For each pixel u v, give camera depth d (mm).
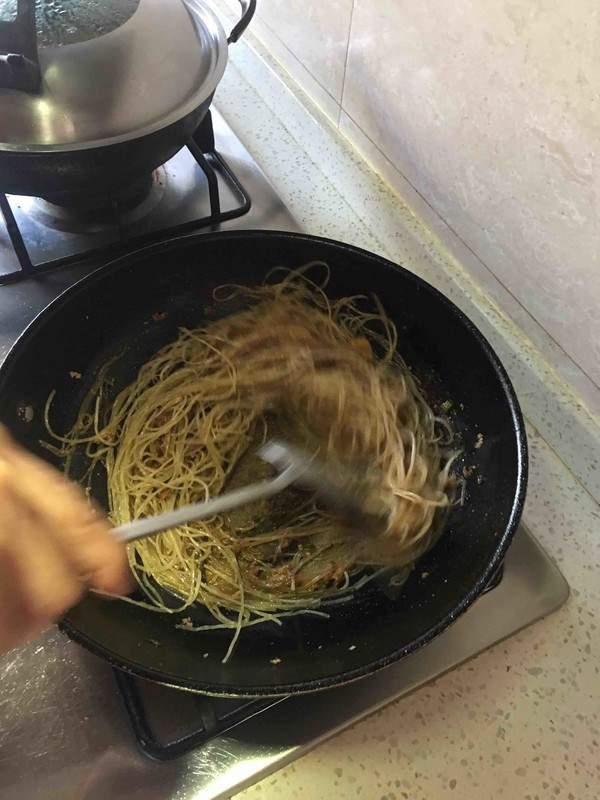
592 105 455
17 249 656
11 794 466
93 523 366
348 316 676
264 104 874
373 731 511
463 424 607
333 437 641
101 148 544
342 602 565
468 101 560
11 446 379
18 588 325
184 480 679
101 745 488
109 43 570
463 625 556
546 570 588
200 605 586
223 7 889
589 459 619
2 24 533
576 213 514
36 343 560
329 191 810
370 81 676
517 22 477
